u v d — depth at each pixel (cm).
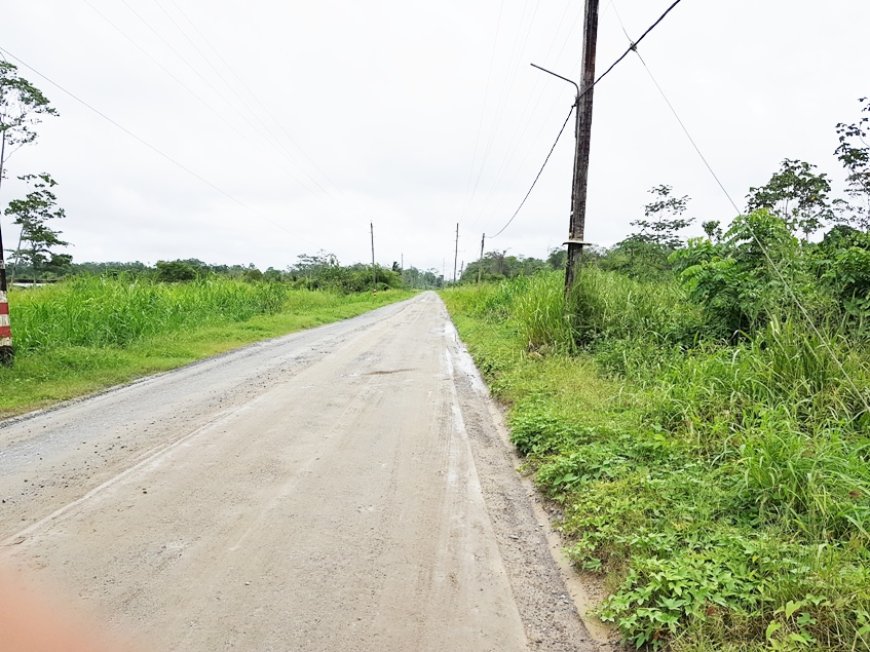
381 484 422
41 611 255
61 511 365
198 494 396
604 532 323
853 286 565
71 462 463
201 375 893
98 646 231
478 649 238
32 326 1019
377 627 250
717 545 293
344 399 709
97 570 292
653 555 295
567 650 240
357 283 6009
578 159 929
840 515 298
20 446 511
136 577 286
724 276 674
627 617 252
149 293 1457
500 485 433
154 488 407
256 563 303
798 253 641
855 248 560
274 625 249
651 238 1573
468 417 636
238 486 412
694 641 229
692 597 250
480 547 329
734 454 404
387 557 313
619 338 837
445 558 315
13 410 653
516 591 285
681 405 509
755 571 262
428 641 241
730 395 503
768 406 455
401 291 7731
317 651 232
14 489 404
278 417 614
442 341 1416
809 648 212
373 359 1073
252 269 4162
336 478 432
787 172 1150
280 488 410
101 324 1152
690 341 740
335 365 992
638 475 393
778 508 322
